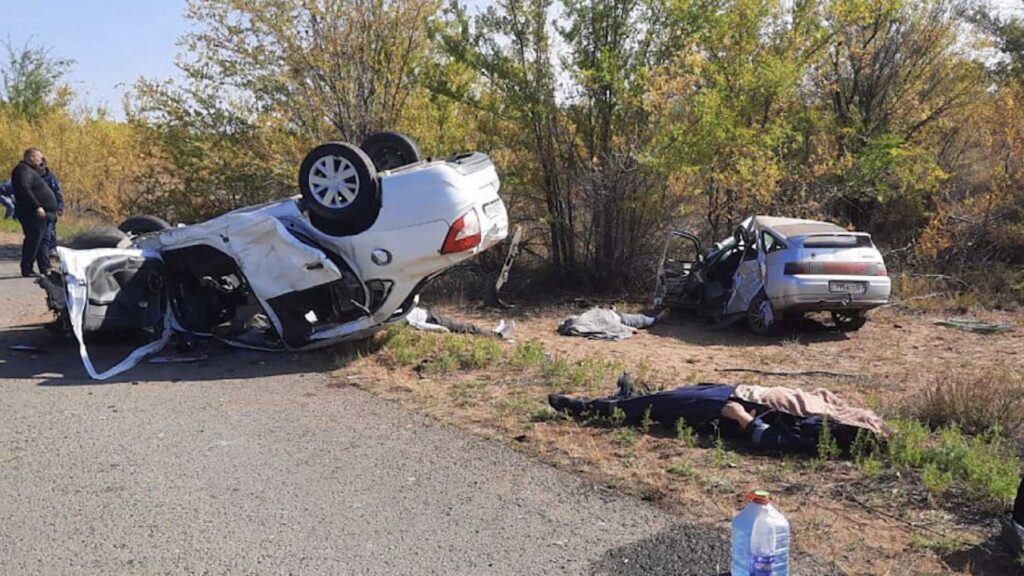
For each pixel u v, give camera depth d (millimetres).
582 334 10484
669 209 13289
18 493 5168
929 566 4168
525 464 5629
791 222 11031
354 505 4977
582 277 13633
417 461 5707
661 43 13008
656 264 13477
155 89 14414
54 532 4621
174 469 5574
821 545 4391
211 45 13867
